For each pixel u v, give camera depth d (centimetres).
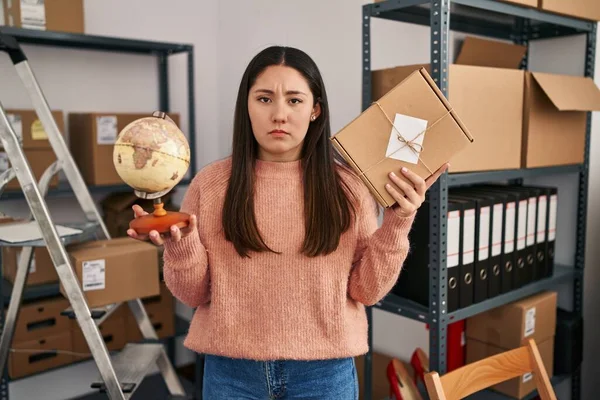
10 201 257
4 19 236
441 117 105
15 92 260
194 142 292
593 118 213
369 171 106
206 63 323
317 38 258
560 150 195
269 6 282
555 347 209
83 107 280
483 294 179
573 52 214
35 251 234
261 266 109
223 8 318
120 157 94
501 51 205
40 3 229
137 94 298
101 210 284
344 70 246
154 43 260
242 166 111
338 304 111
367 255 111
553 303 202
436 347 161
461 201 170
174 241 101
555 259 226
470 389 145
